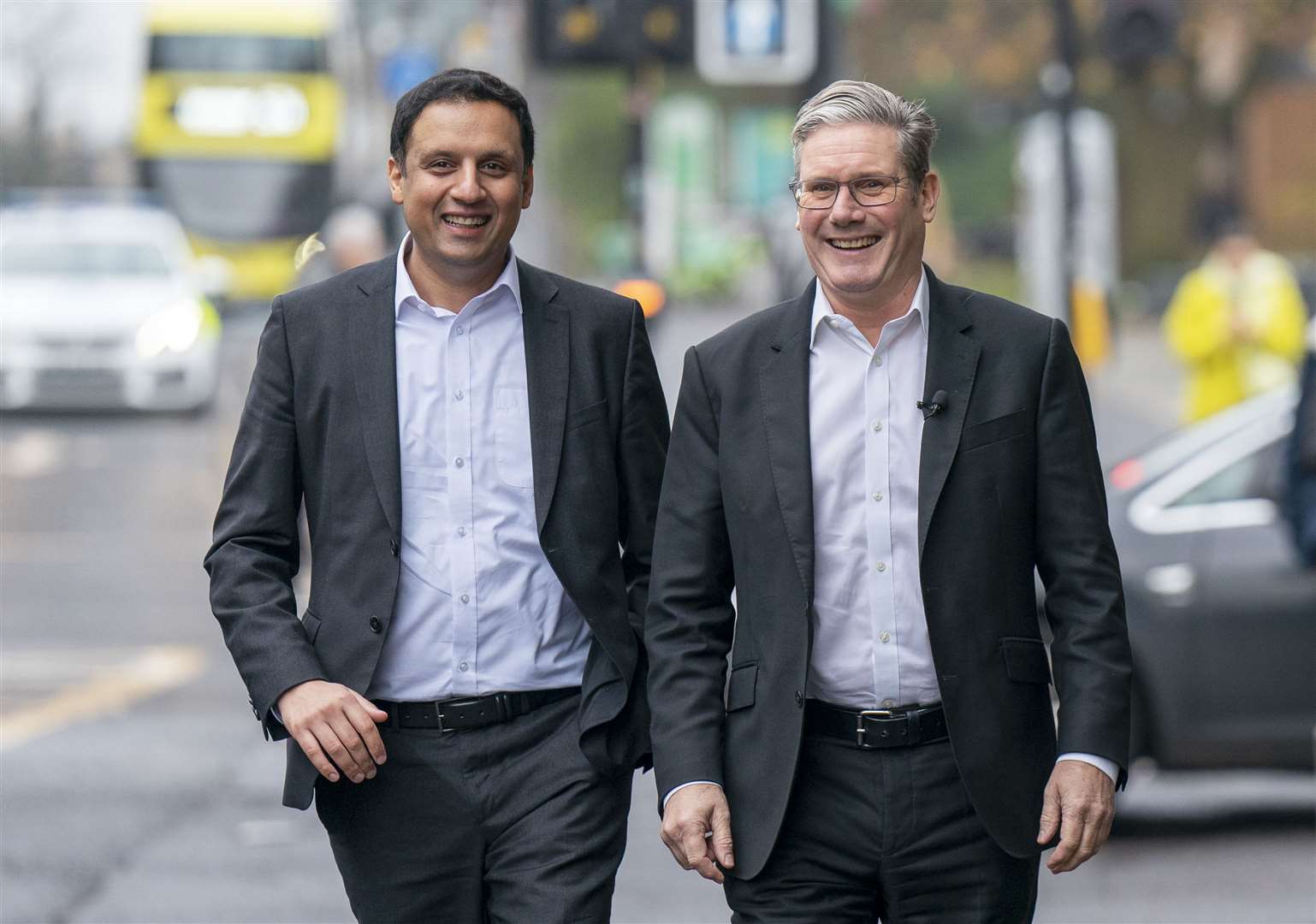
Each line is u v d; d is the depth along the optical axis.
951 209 117.88
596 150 100.00
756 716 7.52
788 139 7.78
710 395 7.76
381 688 7.87
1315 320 13.86
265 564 7.86
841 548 7.50
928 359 7.52
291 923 12.90
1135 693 15.50
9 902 13.30
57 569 29.03
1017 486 7.51
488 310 8.01
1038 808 7.47
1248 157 101.38
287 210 53.03
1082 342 24.48
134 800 16.41
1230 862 14.70
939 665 7.39
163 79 53.09
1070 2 24.33
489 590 7.89
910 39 97.44
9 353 41.25
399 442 7.89
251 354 44.34
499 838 7.91
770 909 7.56
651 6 27.73
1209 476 15.81
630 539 8.19
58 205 49.94
